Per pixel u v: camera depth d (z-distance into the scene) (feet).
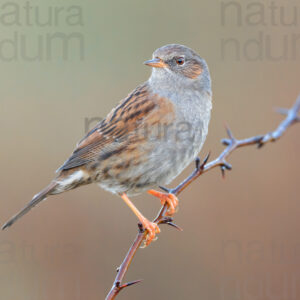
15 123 42.60
